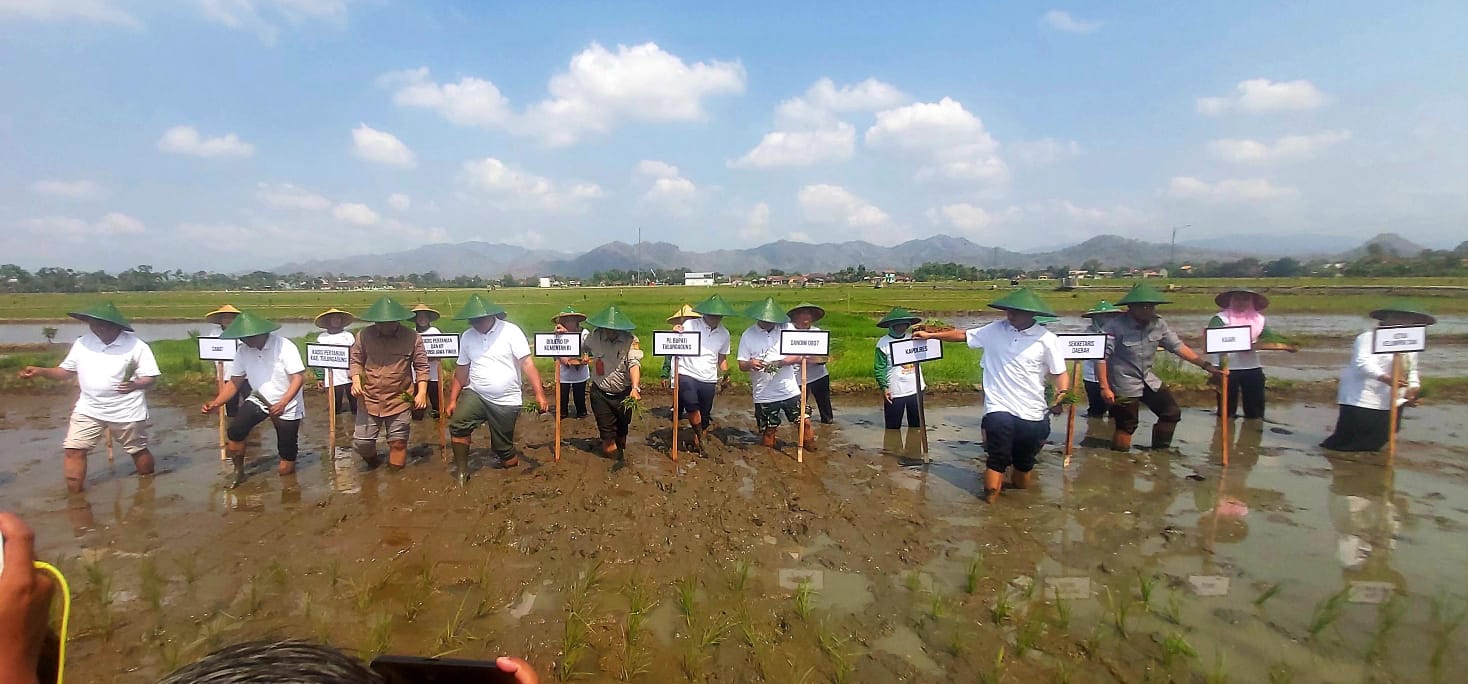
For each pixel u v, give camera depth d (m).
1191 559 5.38
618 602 4.70
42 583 1.18
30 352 21.95
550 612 4.56
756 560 5.38
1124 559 5.39
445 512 6.41
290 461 7.55
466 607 4.61
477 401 7.25
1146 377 8.42
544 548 5.57
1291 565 5.26
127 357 7.19
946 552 5.53
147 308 50.47
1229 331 7.97
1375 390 8.26
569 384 10.80
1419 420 10.31
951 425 10.52
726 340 9.22
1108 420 10.48
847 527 6.05
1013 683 3.80
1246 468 7.88
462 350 7.43
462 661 1.17
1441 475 7.60
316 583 4.96
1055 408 7.38
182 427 10.32
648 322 30.58
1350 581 4.98
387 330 7.43
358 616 4.48
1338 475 7.59
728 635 4.29
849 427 10.40
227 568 5.21
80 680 3.82
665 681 3.84
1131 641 4.19
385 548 5.57
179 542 5.71
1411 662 3.94
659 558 5.40
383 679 1.13
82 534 5.91
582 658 4.03
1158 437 8.68
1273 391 12.87
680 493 6.91
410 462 8.17
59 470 7.99
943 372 14.59
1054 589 4.88
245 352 7.28
